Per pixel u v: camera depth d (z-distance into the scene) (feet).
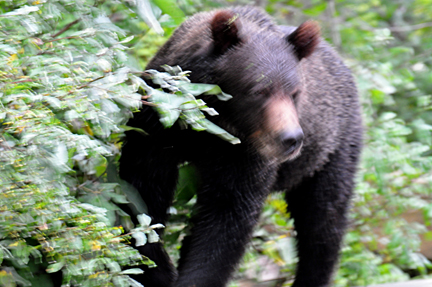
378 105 48.34
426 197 44.06
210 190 29.58
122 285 21.93
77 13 24.63
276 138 26.05
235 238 29.25
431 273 40.78
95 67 23.08
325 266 35.96
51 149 20.48
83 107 20.10
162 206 29.73
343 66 34.40
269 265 36.70
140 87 25.43
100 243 20.80
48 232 20.54
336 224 35.58
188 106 23.04
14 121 18.80
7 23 21.65
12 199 18.98
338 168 34.88
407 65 52.75
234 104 26.89
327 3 51.01
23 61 20.65
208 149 28.60
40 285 23.86
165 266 28.96
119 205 27.35
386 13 57.67
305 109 29.78
